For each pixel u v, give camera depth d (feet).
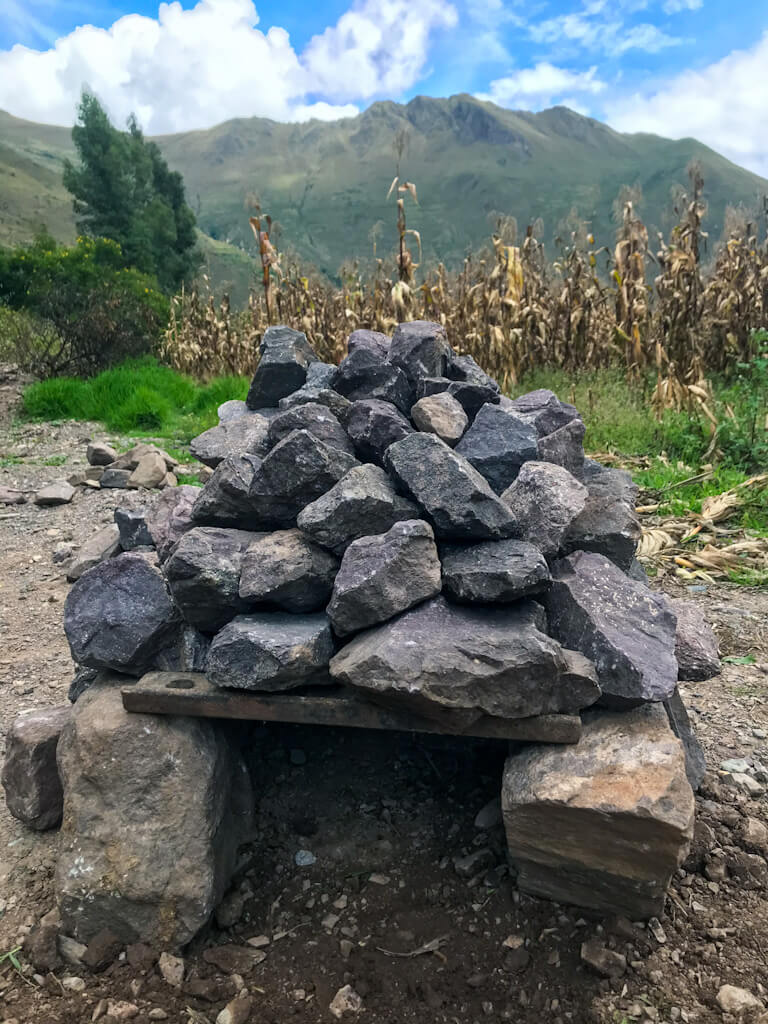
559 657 5.90
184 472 22.34
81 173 87.92
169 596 6.96
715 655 7.27
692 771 7.25
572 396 22.91
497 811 7.27
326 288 35.60
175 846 6.16
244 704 6.35
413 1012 5.65
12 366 40.70
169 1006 5.77
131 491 20.94
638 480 18.04
